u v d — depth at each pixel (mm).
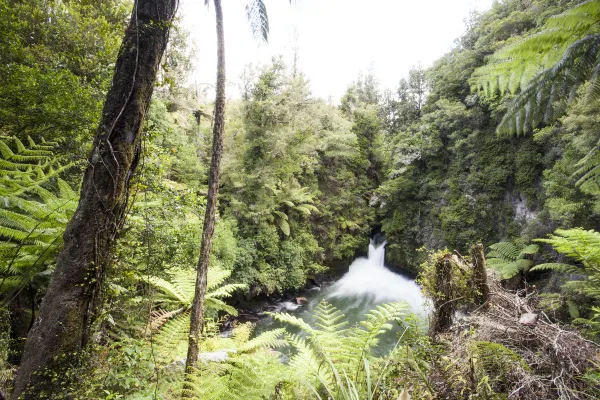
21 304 2564
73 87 3807
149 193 2840
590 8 1398
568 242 3027
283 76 10484
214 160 2689
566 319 5395
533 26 9242
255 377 2463
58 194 3324
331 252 13992
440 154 12828
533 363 1770
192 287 4445
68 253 1716
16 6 4520
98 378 1719
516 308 2373
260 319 9547
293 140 11625
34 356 1586
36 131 3590
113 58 5102
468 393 1612
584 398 1559
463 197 11375
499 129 1941
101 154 1798
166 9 2066
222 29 2689
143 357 2084
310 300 11547
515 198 10234
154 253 2631
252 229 10336
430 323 2766
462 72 10773
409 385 1759
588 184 2479
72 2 5961
